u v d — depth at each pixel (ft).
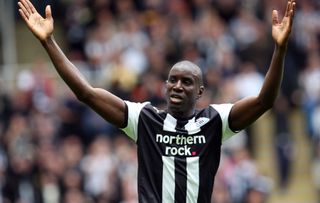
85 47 110.93
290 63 103.55
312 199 102.99
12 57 120.06
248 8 108.68
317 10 111.04
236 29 104.17
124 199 84.74
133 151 88.22
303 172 105.09
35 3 106.93
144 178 41.42
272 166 105.70
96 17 112.37
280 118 101.71
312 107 102.78
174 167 41.24
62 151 90.12
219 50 101.24
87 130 95.76
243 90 97.14
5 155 92.17
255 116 41.45
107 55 106.01
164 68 99.96
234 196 84.99
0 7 120.88
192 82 41.34
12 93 104.01
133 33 106.22
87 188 87.20
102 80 104.32
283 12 108.27
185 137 41.57
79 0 113.91
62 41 118.52
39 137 93.61
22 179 89.97
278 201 103.24
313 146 102.58
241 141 96.78
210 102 94.32
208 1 108.88
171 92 41.45
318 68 104.53
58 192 87.81
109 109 41.52
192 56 100.37
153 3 110.52
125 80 99.25
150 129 41.73
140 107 42.04
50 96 102.27
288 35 40.45
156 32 105.09
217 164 41.93
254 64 99.66
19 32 120.98
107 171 86.53
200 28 104.58
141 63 101.24
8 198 89.51
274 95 40.93
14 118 96.22
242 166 87.04
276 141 101.81
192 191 41.14
